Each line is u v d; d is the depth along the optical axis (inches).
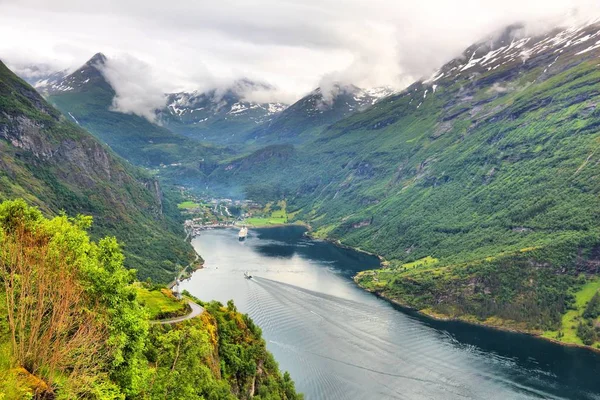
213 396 3540.8
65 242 2684.5
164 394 2805.1
